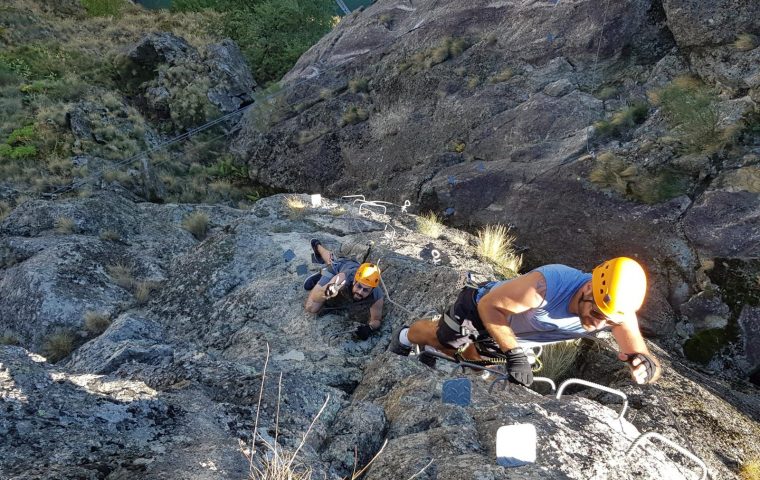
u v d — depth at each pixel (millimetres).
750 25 9203
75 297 6973
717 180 7969
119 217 9539
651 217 8102
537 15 12508
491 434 2822
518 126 10906
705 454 3686
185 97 16656
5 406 2426
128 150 14367
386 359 4203
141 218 9922
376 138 13406
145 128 15742
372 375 4133
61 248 7812
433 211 10961
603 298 2479
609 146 9383
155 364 4164
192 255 7695
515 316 2908
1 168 12758
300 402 3252
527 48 12266
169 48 17688
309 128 14789
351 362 5137
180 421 2635
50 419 2449
